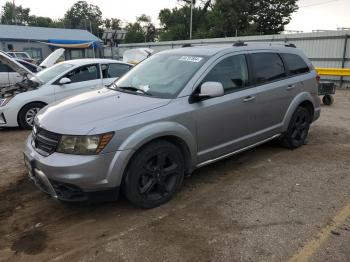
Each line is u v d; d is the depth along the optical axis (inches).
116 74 331.9
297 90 212.2
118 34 1101.1
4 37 1517.0
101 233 130.7
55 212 147.1
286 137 217.9
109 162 129.9
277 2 1841.8
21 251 120.8
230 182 174.6
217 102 162.6
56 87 299.9
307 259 113.5
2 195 163.5
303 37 752.3
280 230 130.3
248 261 113.2
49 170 128.9
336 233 127.7
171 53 186.4
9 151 232.5
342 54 688.4
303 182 173.8
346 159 207.3
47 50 1599.4
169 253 118.0
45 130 137.3
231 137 174.4
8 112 284.8
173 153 148.2
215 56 168.9
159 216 142.0
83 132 128.2
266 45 202.8
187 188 167.6
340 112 367.6
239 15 1849.2
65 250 120.9
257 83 186.1
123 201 154.7
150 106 144.3
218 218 139.6
